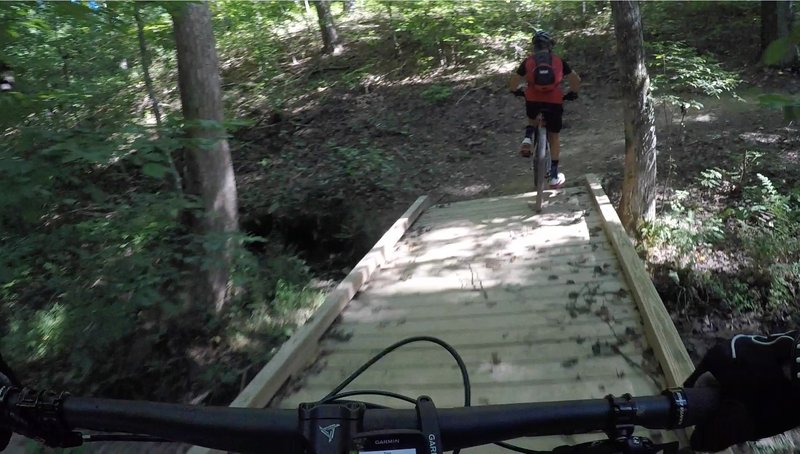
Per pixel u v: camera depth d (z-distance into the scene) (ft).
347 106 41.98
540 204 23.17
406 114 39.63
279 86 46.19
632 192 22.38
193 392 18.74
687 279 20.13
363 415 4.73
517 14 49.70
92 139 12.80
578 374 12.34
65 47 26.17
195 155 21.53
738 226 22.17
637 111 21.70
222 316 20.61
